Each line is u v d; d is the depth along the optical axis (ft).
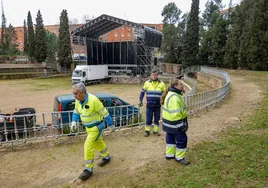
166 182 11.62
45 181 13.56
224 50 117.08
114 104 26.73
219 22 122.42
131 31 119.34
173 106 13.50
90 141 13.43
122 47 123.54
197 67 116.98
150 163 14.51
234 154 14.17
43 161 16.29
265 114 24.68
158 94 20.30
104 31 123.54
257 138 16.78
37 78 121.60
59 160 16.40
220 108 31.50
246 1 103.55
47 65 153.38
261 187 10.28
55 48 201.87
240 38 98.84
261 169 11.87
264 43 84.58
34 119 24.11
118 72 122.72
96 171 14.16
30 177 14.10
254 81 62.08
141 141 19.62
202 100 30.96
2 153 17.75
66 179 13.70
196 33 132.16
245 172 11.72
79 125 21.24
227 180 11.18
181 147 13.79
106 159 15.10
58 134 21.95
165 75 128.47
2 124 21.81
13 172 14.78
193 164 13.52
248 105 32.12
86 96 13.20
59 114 23.61
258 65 85.81
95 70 104.68
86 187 12.16
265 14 84.38
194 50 132.36
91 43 118.73
